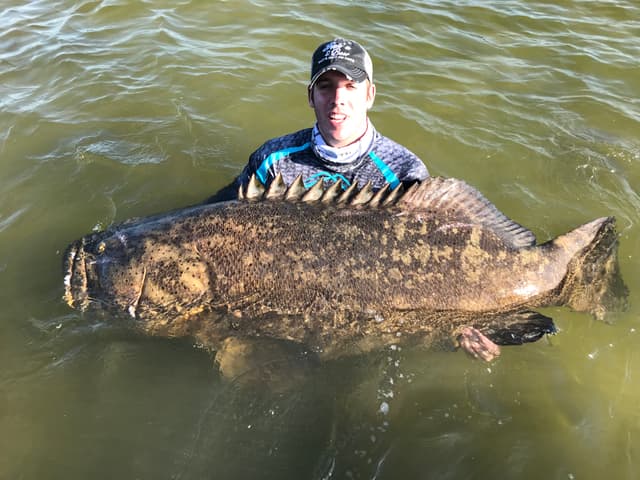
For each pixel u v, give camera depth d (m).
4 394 1.16
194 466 1.05
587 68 2.54
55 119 2.07
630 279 1.45
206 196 1.77
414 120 2.10
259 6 3.05
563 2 3.31
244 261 1.19
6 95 2.23
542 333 1.18
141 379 1.21
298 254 1.18
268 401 1.16
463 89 2.33
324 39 2.71
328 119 1.26
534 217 1.69
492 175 1.86
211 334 1.24
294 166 1.38
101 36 2.73
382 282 1.17
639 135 2.06
